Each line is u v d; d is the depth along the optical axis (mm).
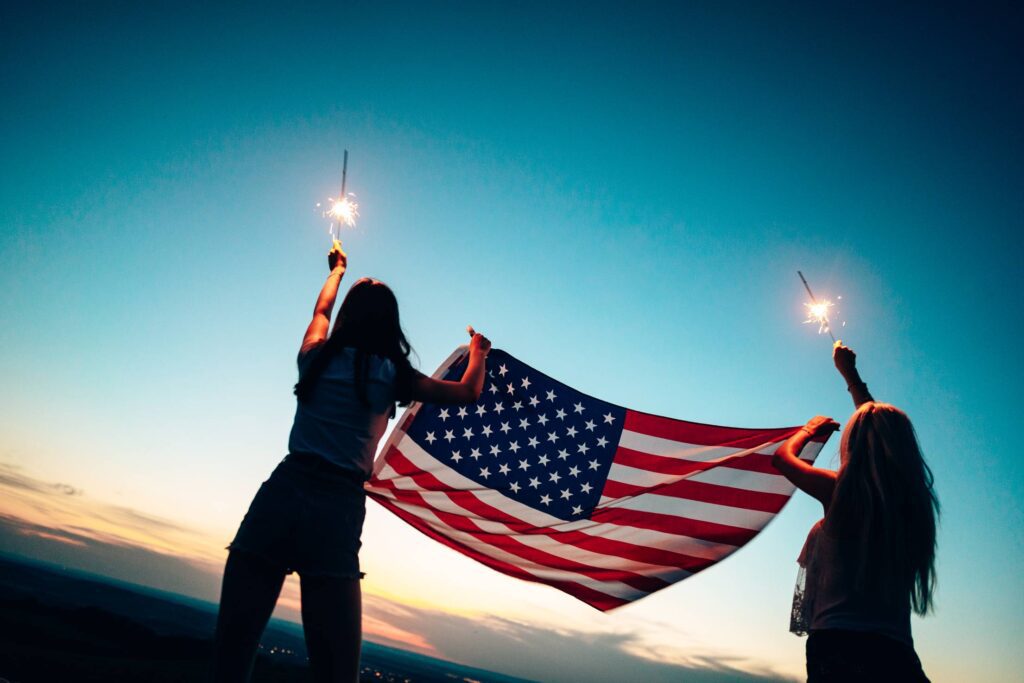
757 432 4176
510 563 3881
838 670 2100
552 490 4129
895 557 2168
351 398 2139
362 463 2137
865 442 2402
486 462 4184
